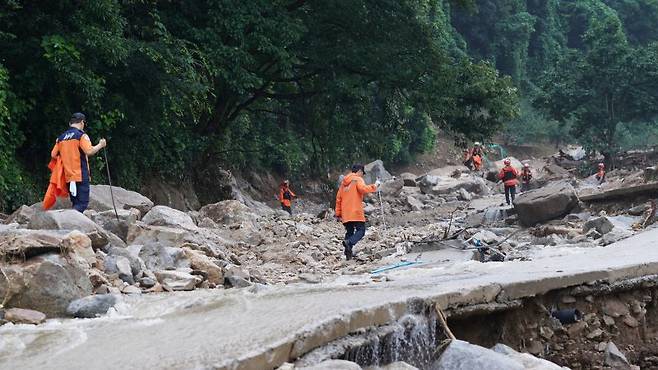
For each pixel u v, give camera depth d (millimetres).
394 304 6043
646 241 11781
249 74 20438
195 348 5059
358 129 26234
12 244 6906
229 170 31516
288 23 21172
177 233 10398
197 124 23781
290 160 34594
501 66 66438
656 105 41281
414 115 50000
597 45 42188
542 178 38312
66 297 6785
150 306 7086
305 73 24969
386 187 29656
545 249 12227
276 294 7332
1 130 14609
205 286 8633
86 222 8570
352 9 23234
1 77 14242
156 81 18219
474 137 26234
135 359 4879
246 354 4762
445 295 6445
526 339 7312
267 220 17797
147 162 20281
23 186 15609
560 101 42656
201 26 21000
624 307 8180
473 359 5465
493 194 32031
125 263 8188
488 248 11797
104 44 15609
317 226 18906
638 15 79062
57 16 15797
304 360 5156
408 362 6008
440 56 24188
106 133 17672
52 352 5320
